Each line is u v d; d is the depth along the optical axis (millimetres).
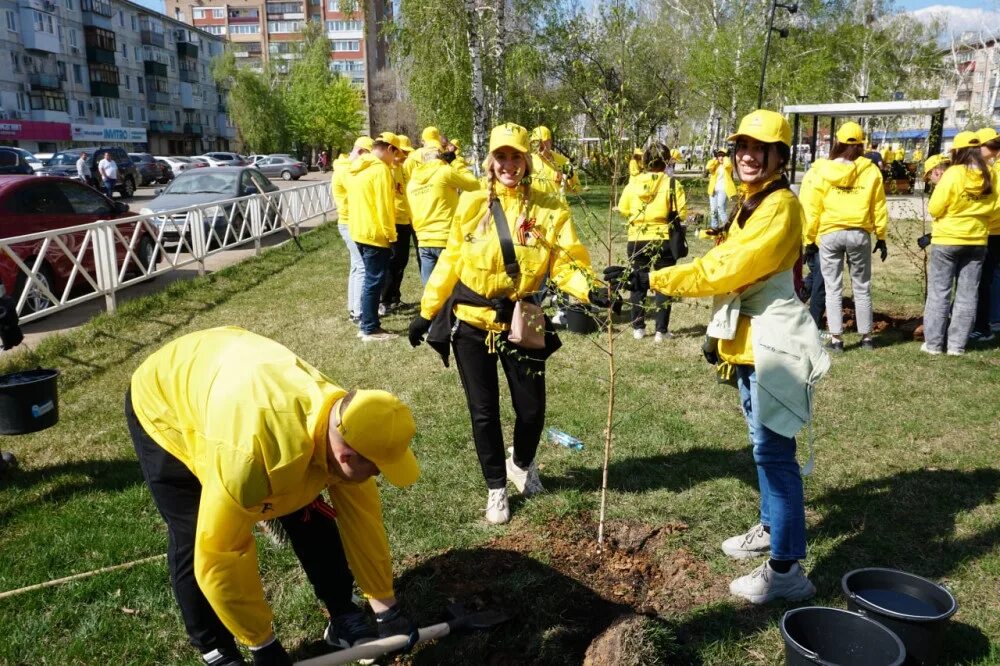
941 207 6324
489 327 3586
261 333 7555
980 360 6387
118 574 3418
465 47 20391
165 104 69125
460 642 3000
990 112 41531
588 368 6320
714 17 27953
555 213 3529
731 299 3115
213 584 2260
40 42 49781
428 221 7293
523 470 4051
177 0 103125
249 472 2082
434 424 5109
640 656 2705
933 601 2879
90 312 8531
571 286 3475
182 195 13703
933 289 6535
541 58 18469
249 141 67125
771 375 2992
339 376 6184
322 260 12047
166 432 2404
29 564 3512
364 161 6969
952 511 3822
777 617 3061
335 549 2924
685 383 5898
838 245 6562
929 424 4965
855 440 4746
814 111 17609
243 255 12531
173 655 2979
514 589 3268
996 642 2881
